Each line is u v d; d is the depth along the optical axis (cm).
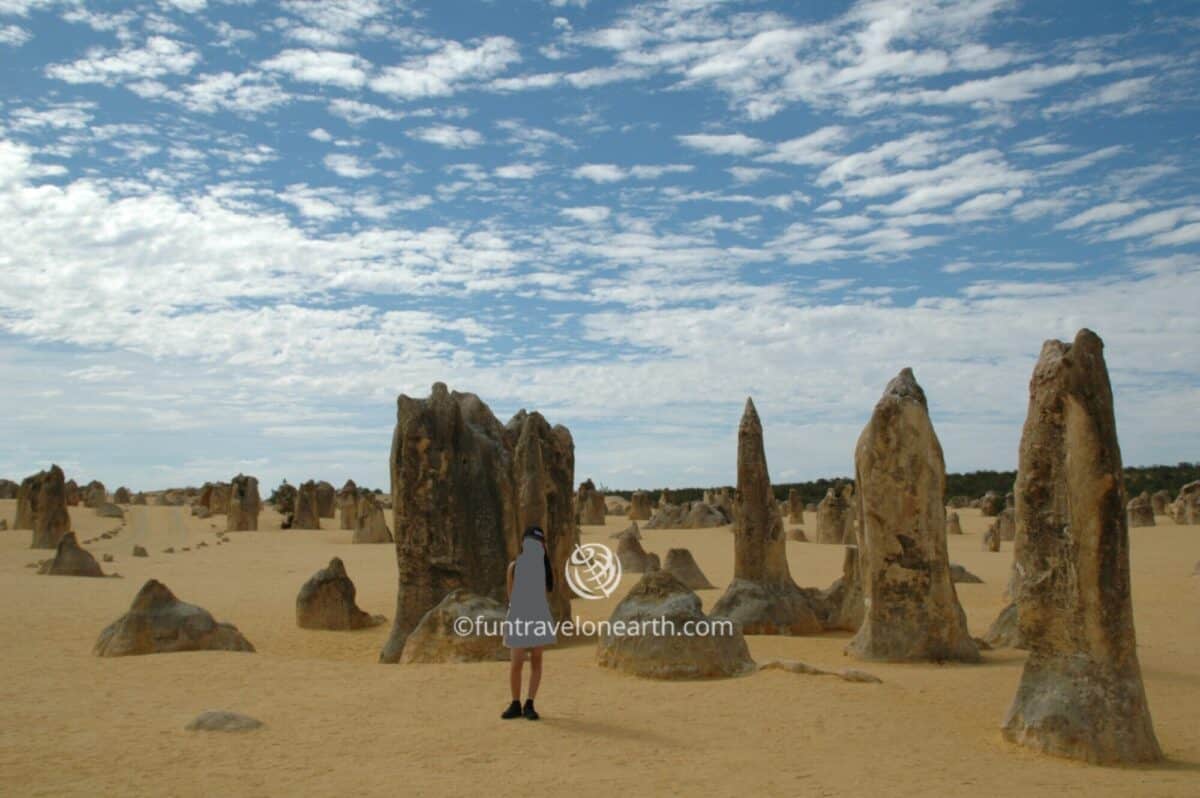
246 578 3130
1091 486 989
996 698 1227
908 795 829
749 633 1881
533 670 1105
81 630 1912
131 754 939
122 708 1154
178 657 1510
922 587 1542
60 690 1268
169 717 1102
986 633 1800
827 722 1082
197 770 886
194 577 3147
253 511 5609
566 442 2175
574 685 1277
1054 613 1006
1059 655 1003
